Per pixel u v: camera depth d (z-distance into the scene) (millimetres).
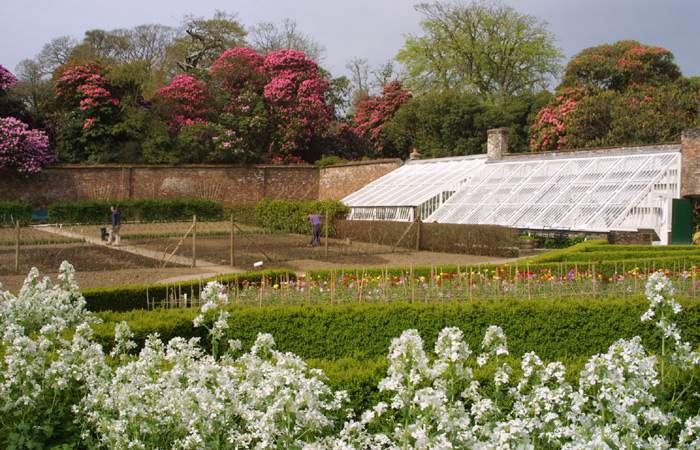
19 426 4320
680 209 23297
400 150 48906
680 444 3736
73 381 4750
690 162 23312
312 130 46219
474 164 32812
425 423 3588
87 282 16078
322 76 47969
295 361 3771
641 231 21375
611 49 40656
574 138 35969
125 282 16047
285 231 34188
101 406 4273
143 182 40281
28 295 6961
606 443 3510
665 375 4734
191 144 41625
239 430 4102
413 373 3785
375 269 14320
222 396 3869
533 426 3861
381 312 8758
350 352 8742
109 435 3932
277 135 45094
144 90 43406
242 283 13047
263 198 40062
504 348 4340
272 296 11055
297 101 45312
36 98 43375
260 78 46531
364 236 29203
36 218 37156
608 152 26609
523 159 30250
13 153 36406
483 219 26672
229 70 46281
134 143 41031
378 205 32062
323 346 8758
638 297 9102
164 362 5953
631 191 23328
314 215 27016
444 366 3895
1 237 28219
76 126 40312
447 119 44531
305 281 12492
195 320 5676
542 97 44844
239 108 44312
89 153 40875
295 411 3615
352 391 5223
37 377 4680
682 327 8867
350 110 59375
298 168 43875
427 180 33406
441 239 25031
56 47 54562
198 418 3854
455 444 3551
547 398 3887
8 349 4480
